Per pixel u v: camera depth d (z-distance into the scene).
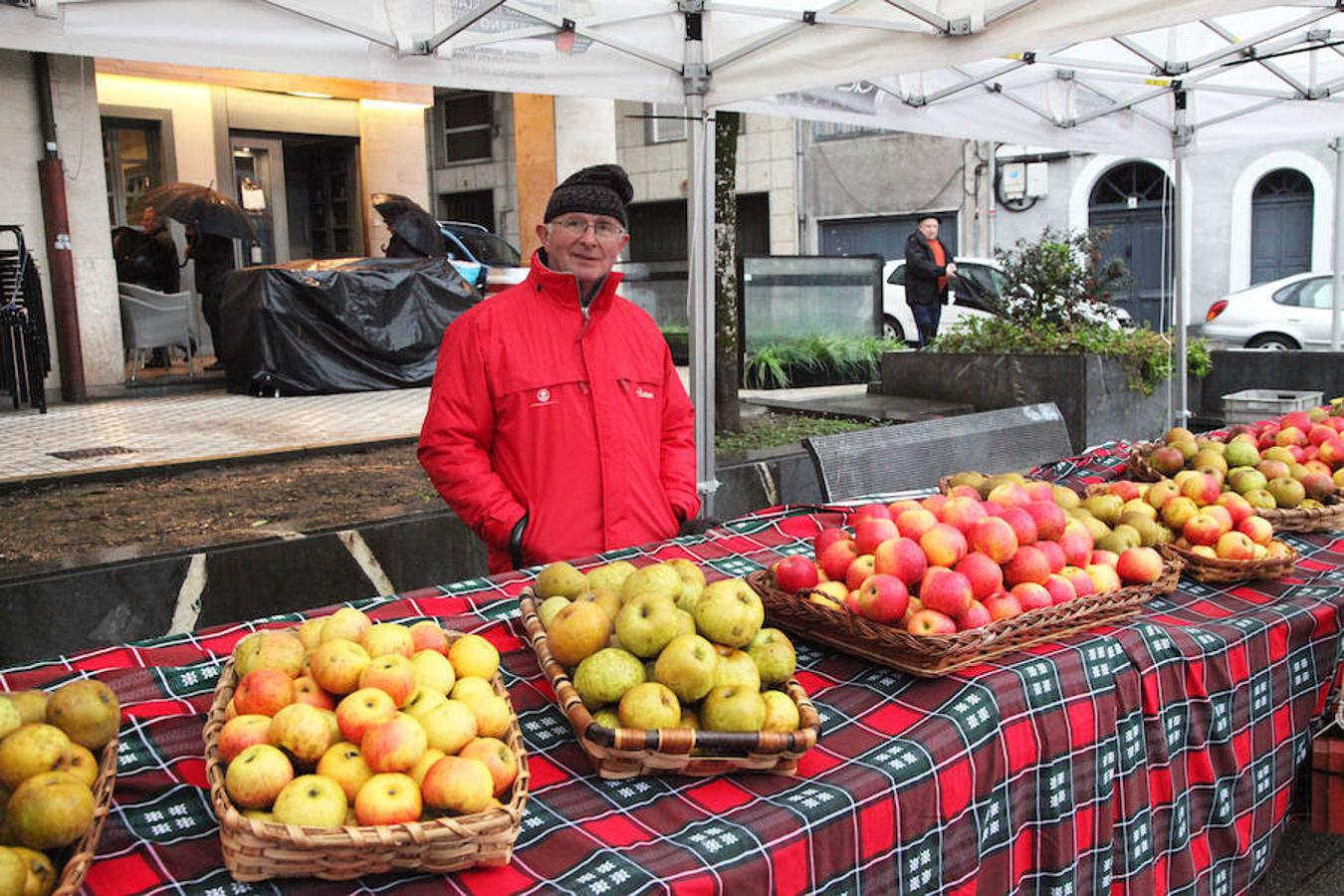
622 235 3.28
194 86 13.48
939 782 1.99
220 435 7.46
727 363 7.75
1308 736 2.90
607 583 2.34
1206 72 6.23
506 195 26.91
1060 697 2.28
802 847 1.73
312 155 15.70
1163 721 2.49
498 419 3.29
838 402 9.31
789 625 2.51
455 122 27.69
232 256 11.20
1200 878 2.58
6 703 1.58
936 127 6.18
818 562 2.62
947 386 9.39
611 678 1.91
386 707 1.69
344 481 6.15
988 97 6.38
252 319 9.70
